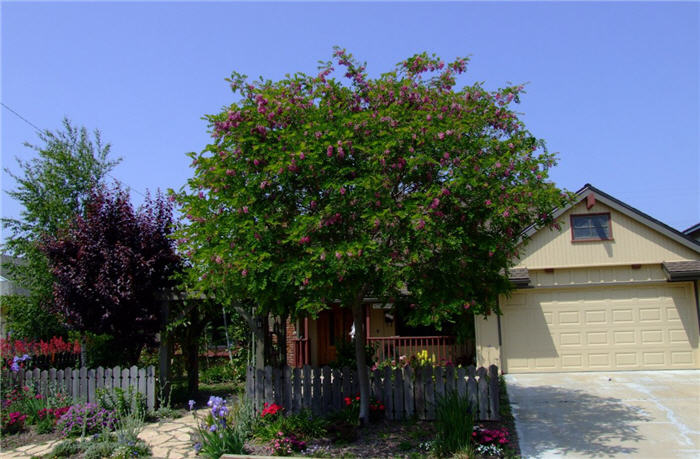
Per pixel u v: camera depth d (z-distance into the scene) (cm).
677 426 930
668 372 1426
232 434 827
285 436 876
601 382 1324
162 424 1062
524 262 1534
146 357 1582
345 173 768
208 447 811
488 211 784
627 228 1501
